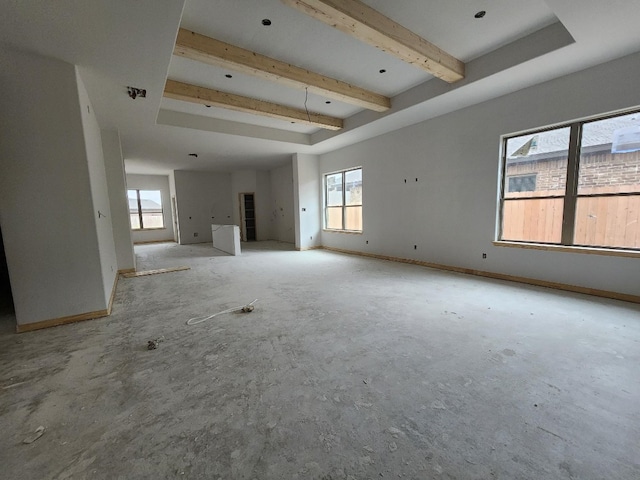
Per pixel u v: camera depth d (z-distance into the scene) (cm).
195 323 296
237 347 242
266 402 172
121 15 228
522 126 403
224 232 822
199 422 157
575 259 370
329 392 181
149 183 1134
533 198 411
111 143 527
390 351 230
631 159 330
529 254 413
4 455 139
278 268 573
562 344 236
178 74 398
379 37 293
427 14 289
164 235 1169
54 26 235
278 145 705
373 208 665
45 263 288
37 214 283
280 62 371
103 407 171
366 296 376
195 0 260
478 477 122
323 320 297
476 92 411
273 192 1113
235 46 334
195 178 1078
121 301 374
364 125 564
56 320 296
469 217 481
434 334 260
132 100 391
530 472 124
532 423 152
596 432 145
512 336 253
